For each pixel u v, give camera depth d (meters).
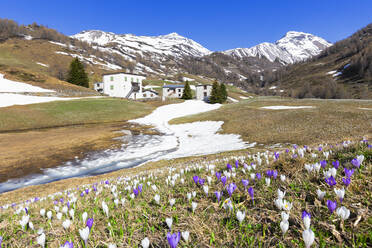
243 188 2.56
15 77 66.94
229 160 5.21
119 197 3.29
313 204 1.90
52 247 1.72
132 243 1.63
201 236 1.63
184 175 4.15
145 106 63.50
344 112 26.42
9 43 157.50
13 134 31.45
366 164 2.57
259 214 1.88
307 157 3.47
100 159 19.98
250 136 24.70
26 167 17.80
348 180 1.93
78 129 36.28
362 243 1.30
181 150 22.67
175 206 2.36
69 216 2.64
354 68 174.12
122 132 33.72
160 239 1.67
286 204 1.73
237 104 60.97
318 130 21.41
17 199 10.86
